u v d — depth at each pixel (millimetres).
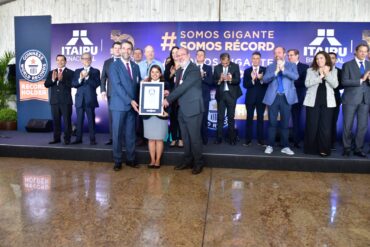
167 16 6332
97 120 6438
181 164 4359
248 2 6148
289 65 4508
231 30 6082
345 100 4422
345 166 4266
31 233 2496
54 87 5031
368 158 4301
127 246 2328
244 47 6082
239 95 5359
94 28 6344
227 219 2803
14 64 6844
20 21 6465
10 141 5277
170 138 5422
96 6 6477
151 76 4191
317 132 4484
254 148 4949
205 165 4496
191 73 3951
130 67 4188
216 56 6152
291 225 2703
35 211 2908
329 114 4379
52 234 2484
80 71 5008
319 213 2955
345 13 5973
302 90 5121
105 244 2350
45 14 6676
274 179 3969
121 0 6414
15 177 3922
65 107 5012
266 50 6039
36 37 6449
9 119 6613
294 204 3164
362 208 3080
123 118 4184
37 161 4711
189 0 6266
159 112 4086
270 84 4578
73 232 2521
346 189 3619
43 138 5613
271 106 4535
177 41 6195
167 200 3219
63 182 3742
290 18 6086
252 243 2398
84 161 4738
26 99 6516
